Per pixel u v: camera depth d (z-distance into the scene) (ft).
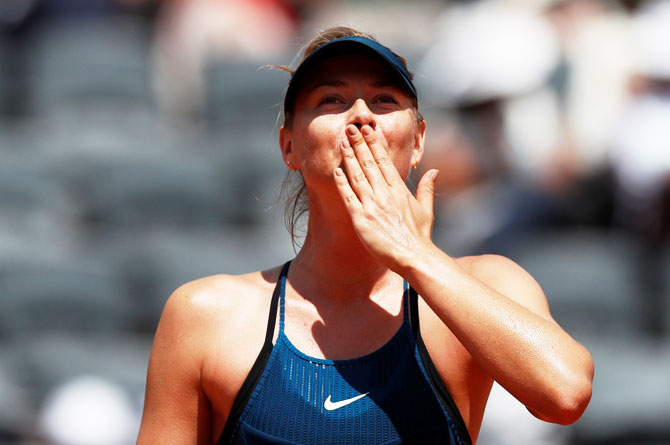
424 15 154.40
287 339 30.01
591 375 28.17
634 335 86.69
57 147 104.68
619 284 85.92
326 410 28.89
